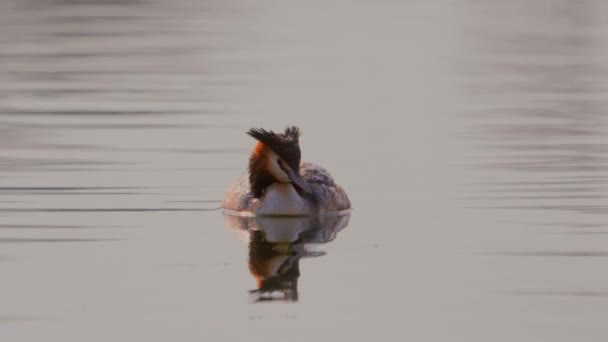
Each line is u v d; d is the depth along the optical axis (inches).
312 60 2335.1
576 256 967.6
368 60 2336.4
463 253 987.3
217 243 1035.9
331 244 1035.9
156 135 1562.5
